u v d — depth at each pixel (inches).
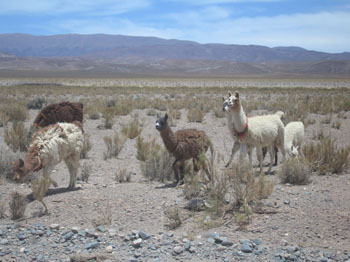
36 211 286.7
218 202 271.4
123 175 379.6
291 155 405.4
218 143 584.7
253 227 243.4
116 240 231.6
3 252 220.8
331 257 201.9
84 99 1337.4
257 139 360.2
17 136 513.7
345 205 275.6
